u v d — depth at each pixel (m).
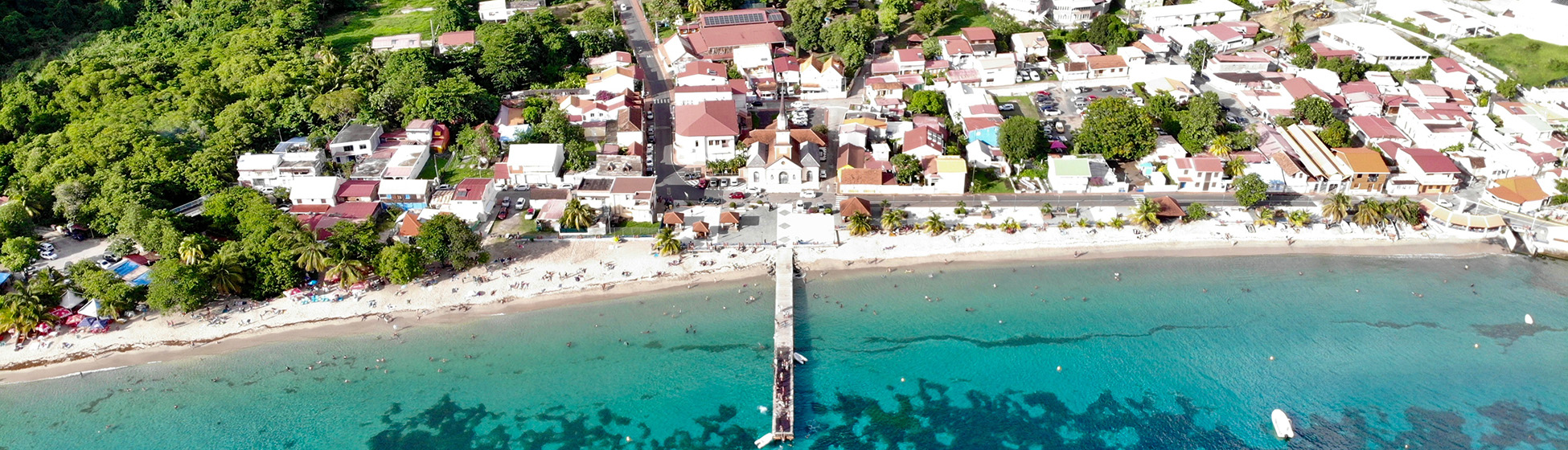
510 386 140.00
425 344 148.75
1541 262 166.00
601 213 178.75
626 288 161.50
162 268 149.75
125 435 131.00
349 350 147.25
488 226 179.00
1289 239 172.75
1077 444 128.38
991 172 196.88
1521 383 136.88
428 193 187.38
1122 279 162.75
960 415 133.88
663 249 168.00
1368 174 186.50
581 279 163.12
